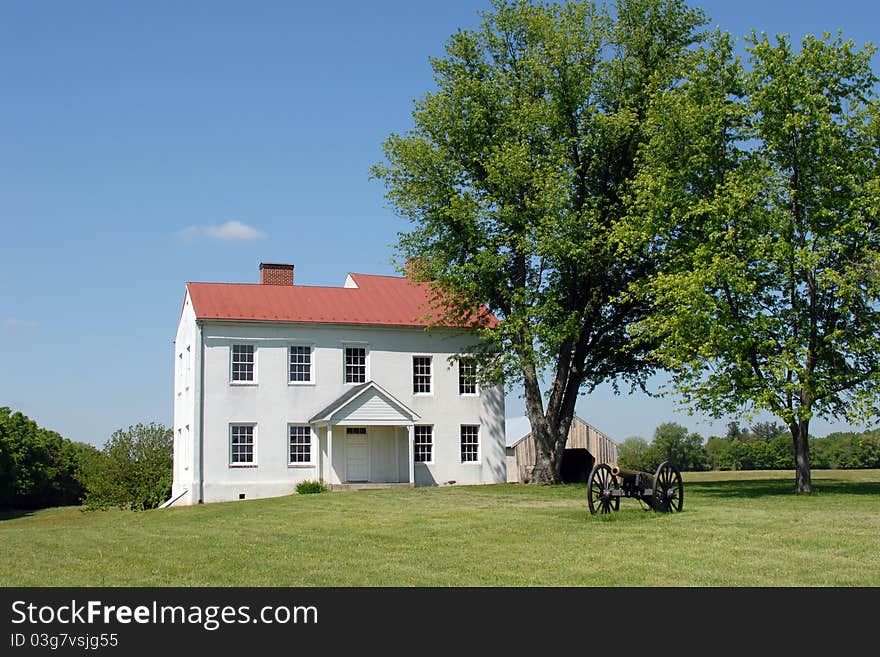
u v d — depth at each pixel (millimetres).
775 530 19422
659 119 31297
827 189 29078
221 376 38750
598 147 37031
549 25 37250
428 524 22578
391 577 15000
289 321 39875
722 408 29453
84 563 17641
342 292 43625
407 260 39250
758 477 47031
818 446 95750
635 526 20594
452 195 37562
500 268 37375
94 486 50625
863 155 29062
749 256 29125
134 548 19734
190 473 38750
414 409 41969
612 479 23484
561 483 39562
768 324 28562
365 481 40344
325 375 40438
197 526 24750
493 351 38906
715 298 29141
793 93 29016
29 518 56062
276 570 15906
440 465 42125
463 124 38188
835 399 29750
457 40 39062
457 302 38406
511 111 37594
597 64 37375
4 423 72562
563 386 39688
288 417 39562
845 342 28906
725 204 28828
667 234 32000
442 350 42938
